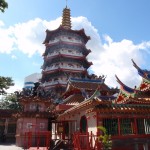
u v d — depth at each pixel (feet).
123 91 79.20
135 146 52.31
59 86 201.57
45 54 240.94
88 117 65.05
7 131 146.30
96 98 58.49
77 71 217.36
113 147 49.93
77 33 239.09
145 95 79.77
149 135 57.62
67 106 99.55
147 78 81.41
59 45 226.99
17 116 109.70
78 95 116.67
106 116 59.31
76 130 77.77
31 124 103.14
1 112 147.13
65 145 76.38
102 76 137.08
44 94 111.86
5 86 127.65
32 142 98.58
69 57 220.43
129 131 60.44
